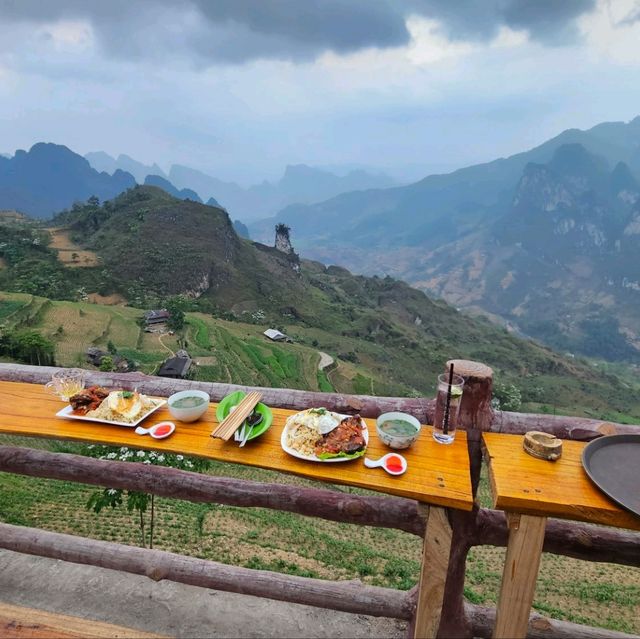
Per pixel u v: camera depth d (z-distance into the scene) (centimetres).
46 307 5072
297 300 9388
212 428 223
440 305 13838
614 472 177
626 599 885
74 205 11200
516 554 174
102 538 893
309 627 266
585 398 7794
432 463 191
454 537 223
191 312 6775
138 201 10462
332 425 203
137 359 4253
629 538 230
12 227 9675
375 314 9812
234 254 9831
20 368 312
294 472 186
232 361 4547
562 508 158
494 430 221
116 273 7812
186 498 261
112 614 271
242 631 262
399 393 5231
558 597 884
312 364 5294
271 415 223
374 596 249
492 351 10019
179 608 275
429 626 199
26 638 175
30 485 1091
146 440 211
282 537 980
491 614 244
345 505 237
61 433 218
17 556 316
